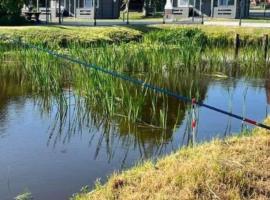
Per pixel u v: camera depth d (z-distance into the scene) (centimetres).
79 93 1414
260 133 937
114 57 1550
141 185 689
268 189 665
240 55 2453
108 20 3931
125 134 1176
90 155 1022
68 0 4381
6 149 1046
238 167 712
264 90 1688
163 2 5391
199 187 659
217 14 4303
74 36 2520
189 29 2742
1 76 1831
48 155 1014
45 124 1248
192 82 1700
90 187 840
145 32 2839
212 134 1146
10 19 2880
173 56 1953
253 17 4494
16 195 807
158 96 1523
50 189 832
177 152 864
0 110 1372
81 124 1252
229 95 1595
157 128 1213
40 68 1576
